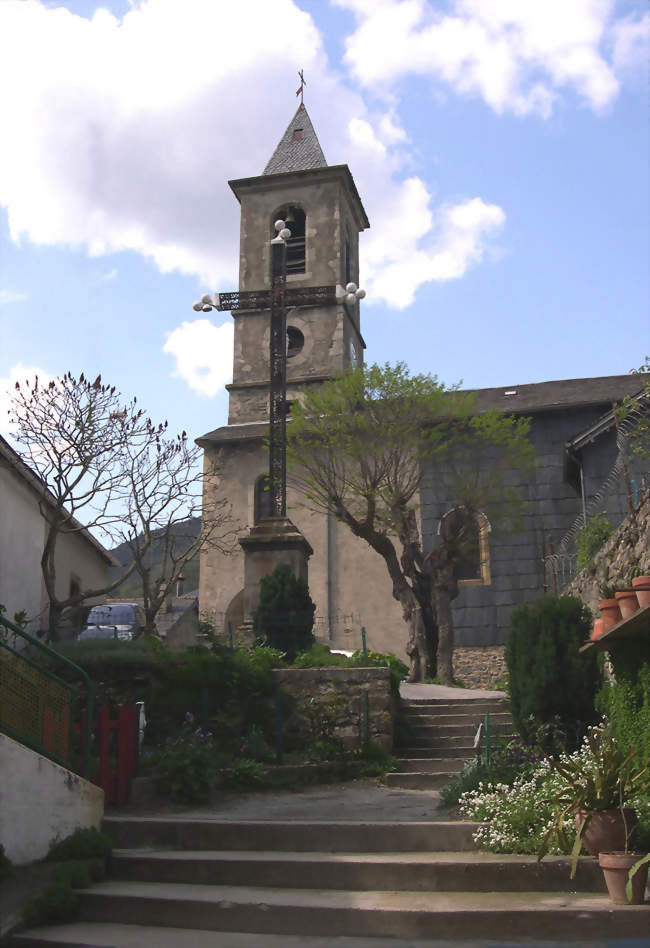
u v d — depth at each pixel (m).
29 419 15.02
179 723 11.47
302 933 6.04
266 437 28.00
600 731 9.85
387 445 22.30
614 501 18.78
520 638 11.45
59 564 21.27
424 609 21.25
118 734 9.20
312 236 33.53
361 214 36.88
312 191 34.03
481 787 8.38
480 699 14.27
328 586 26.28
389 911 5.96
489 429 22.27
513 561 24.45
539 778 8.50
